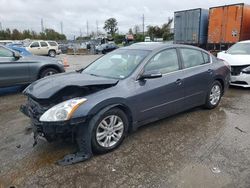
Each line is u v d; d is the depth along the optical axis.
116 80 3.80
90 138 3.37
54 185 2.88
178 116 5.07
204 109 5.53
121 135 3.74
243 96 6.82
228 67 5.79
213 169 3.16
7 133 4.31
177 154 3.54
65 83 3.53
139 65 4.06
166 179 2.97
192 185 2.86
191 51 5.01
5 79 6.95
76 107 3.23
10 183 2.92
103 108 3.46
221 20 15.12
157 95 4.14
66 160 3.33
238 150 3.65
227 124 4.66
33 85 3.89
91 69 4.63
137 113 3.89
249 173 3.07
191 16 16.67
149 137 4.09
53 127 3.17
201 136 4.13
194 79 4.81
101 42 42.03
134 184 2.89
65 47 37.03
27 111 3.78
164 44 4.71
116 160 3.40
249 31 15.09
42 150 3.67
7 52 7.06
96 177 3.02
